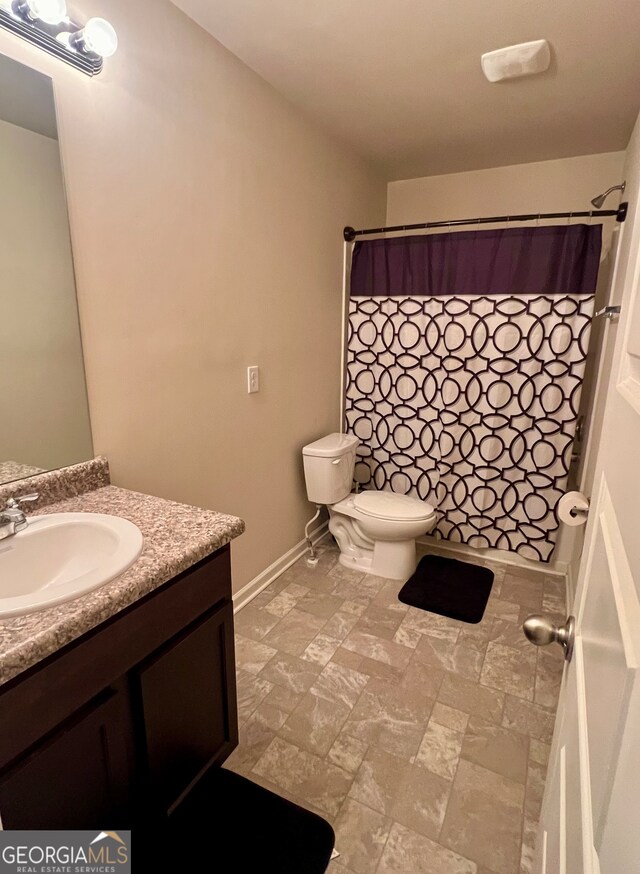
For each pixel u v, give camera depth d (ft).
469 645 6.62
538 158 8.84
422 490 9.21
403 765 4.84
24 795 2.67
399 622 7.12
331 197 8.32
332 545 9.61
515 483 8.39
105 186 4.52
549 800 2.69
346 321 9.54
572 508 3.18
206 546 3.67
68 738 2.87
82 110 4.22
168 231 5.27
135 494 4.66
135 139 4.75
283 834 4.18
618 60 5.64
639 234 2.17
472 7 4.83
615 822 1.18
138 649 3.31
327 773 4.75
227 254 6.17
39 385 4.26
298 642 6.64
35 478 4.26
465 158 8.94
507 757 4.93
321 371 8.91
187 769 4.00
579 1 4.68
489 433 8.36
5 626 2.63
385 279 8.64
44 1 3.48
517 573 8.59
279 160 6.89
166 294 5.37
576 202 8.88
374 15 5.00
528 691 5.80
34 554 3.73
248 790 4.57
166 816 3.84
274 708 5.52
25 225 3.97
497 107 6.92
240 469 7.04
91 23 3.74
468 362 8.25
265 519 7.86
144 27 4.66
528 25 5.08
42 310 4.19
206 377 6.14
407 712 5.49
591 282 7.23
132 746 3.42
